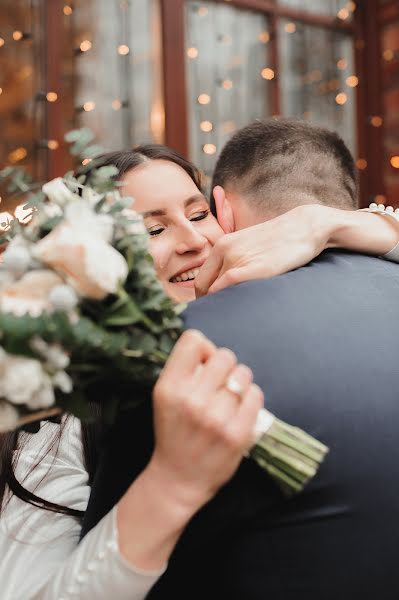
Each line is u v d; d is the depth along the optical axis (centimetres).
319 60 546
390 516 75
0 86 418
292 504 75
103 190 84
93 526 83
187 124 478
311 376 77
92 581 73
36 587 92
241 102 507
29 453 109
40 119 429
